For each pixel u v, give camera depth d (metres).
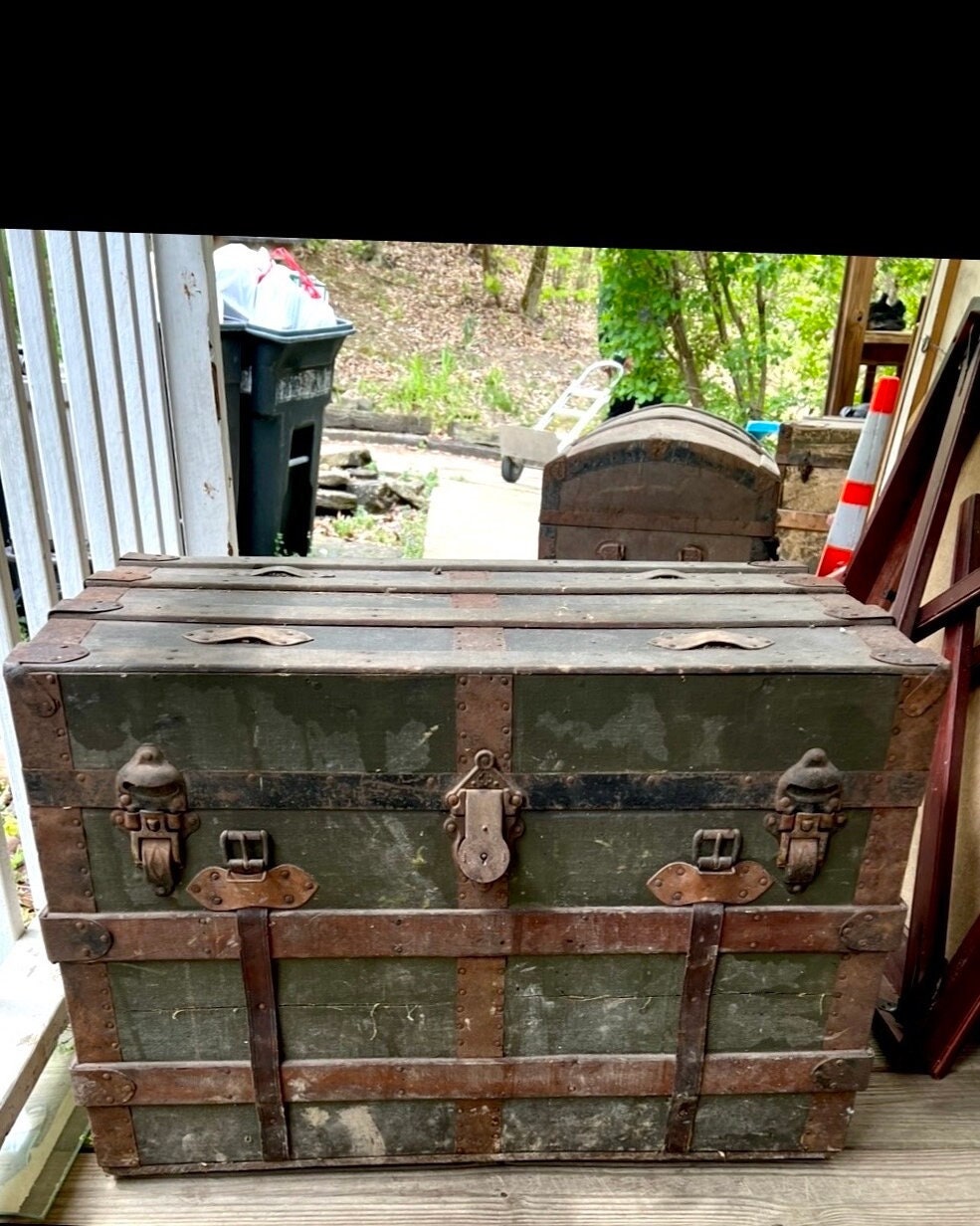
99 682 1.19
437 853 1.30
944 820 1.67
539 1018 1.40
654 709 1.24
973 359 1.78
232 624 1.34
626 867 1.32
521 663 1.22
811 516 3.24
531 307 11.54
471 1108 1.43
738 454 2.62
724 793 1.28
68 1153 1.48
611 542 2.71
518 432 5.62
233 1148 1.44
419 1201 1.41
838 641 1.32
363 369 9.31
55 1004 1.52
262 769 1.24
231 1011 1.36
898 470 2.00
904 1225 1.38
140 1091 1.38
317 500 4.89
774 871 1.33
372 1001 1.37
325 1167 1.46
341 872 1.30
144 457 2.14
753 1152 1.48
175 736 1.22
